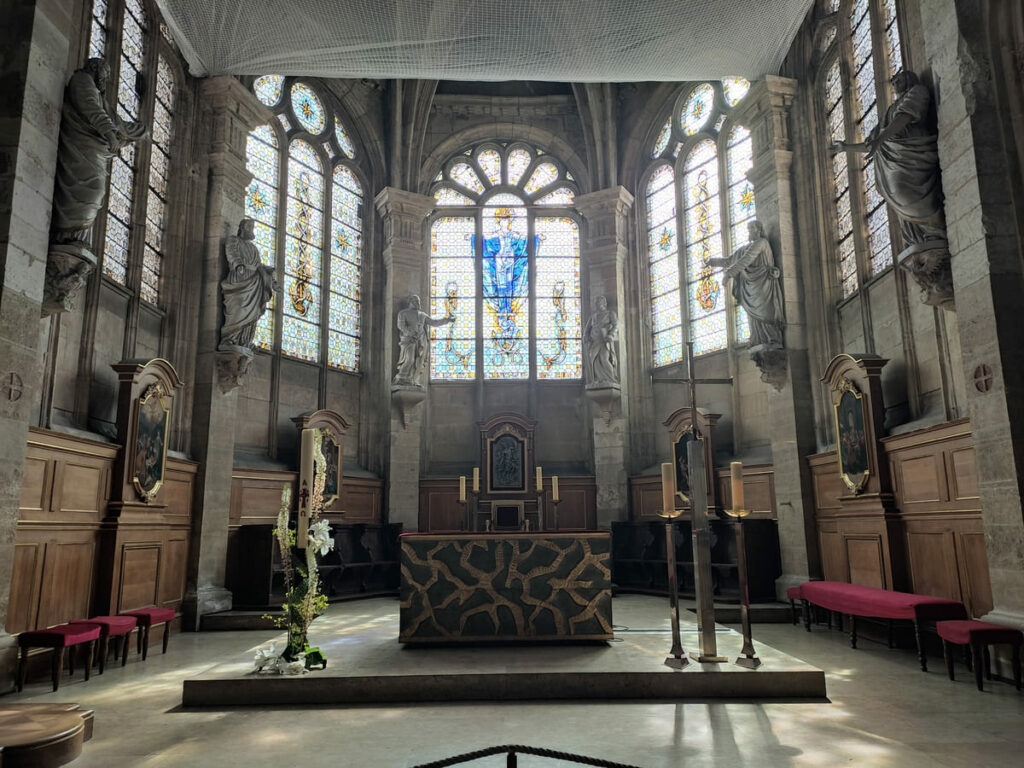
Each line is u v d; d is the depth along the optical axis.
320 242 16.69
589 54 10.23
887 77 10.52
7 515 6.88
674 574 7.19
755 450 14.70
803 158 13.02
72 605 8.63
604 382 16.72
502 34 9.73
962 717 5.82
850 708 6.13
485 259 18.61
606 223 17.77
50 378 8.80
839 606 9.26
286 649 6.93
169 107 12.48
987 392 7.17
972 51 7.51
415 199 17.52
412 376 16.64
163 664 8.48
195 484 11.77
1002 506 6.98
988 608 7.88
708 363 16.19
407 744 5.24
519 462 16.98
